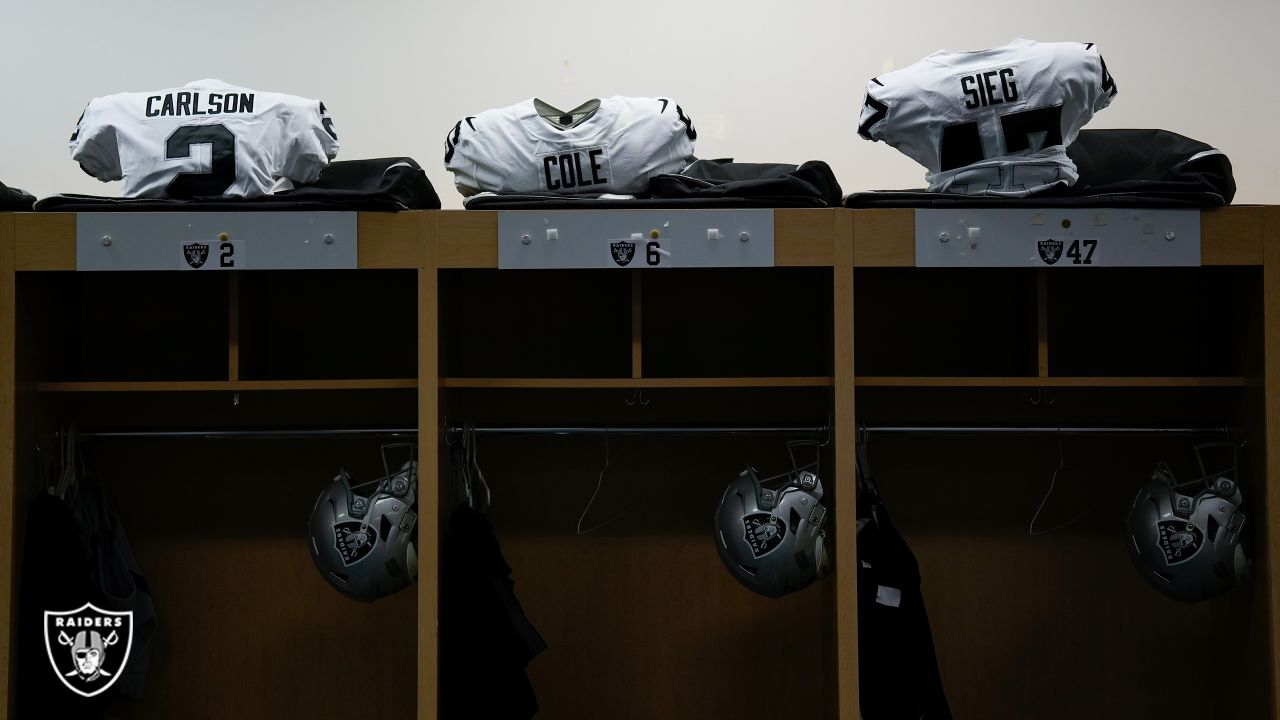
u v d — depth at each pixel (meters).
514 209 1.80
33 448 1.87
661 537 2.22
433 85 2.40
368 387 1.83
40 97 2.36
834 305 1.79
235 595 2.20
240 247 1.77
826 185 1.90
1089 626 2.20
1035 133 1.74
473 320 2.24
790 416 2.22
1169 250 1.77
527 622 1.91
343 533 1.90
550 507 2.22
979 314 2.23
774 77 2.41
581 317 2.24
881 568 1.90
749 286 2.24
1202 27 2.39
